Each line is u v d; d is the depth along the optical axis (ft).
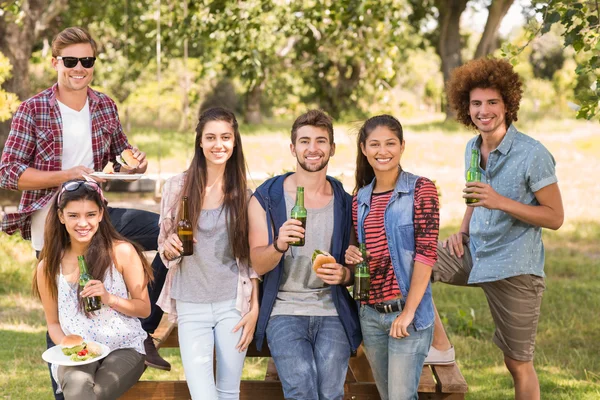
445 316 22.40
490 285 12.67
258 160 55.67
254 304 11.92
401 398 11.36
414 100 119.44
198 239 11.89
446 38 87.71
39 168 13.46
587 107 14.14
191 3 30.81
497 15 82.17
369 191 11.74
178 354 19.75
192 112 77.36
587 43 14.69
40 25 37.76
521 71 120.26
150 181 31.99
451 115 83.87
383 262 11.41
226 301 11.87
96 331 11.75
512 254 12.30
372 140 11.39
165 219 12.05
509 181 12.20
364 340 11.78
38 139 13.38
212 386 11.58
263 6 28.55
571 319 22.20
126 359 11.58
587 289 25.61
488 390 16.78
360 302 11.60
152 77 75.66
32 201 13.46
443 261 13.42
